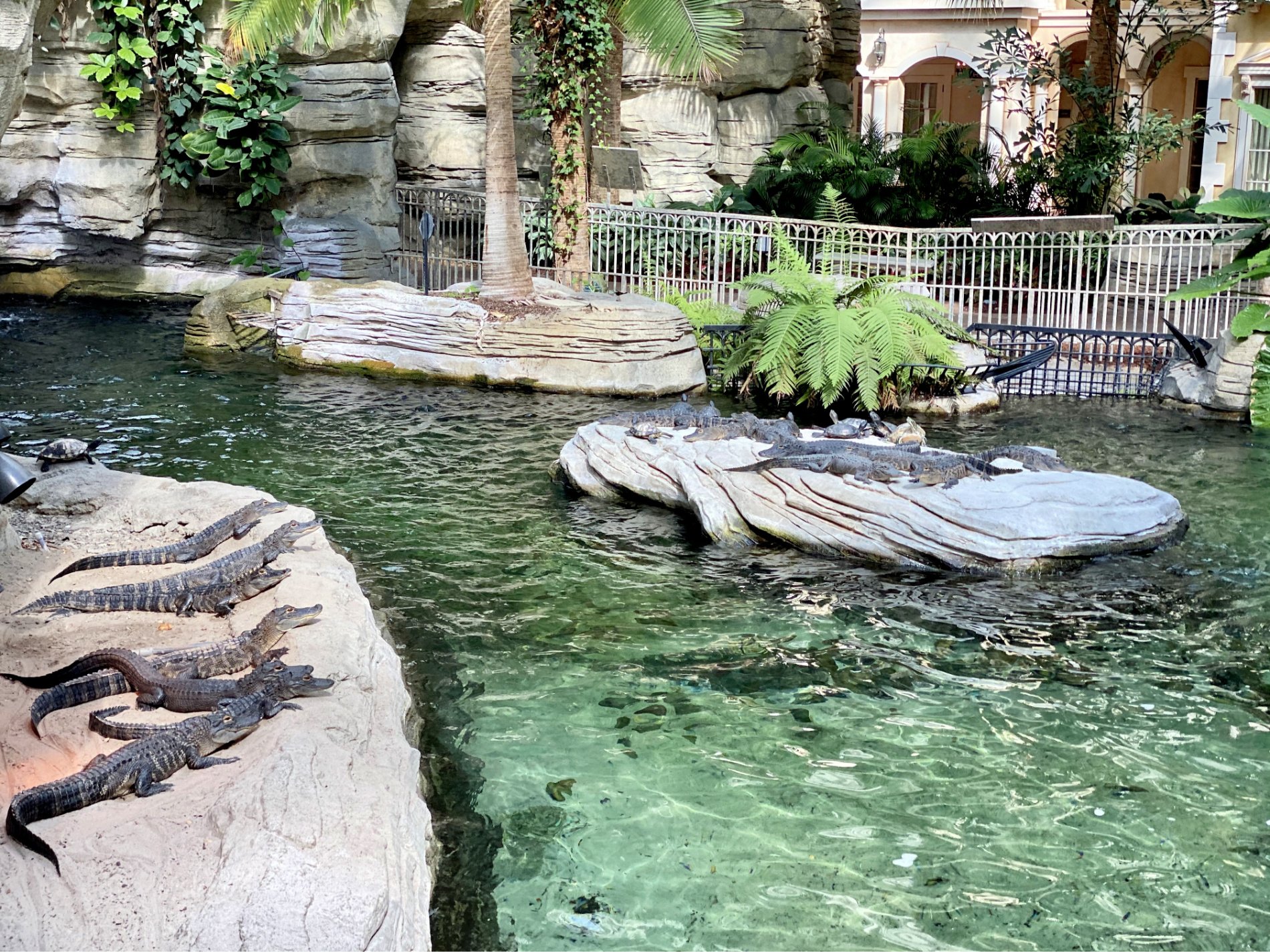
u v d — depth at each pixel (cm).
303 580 709
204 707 561
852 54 2753
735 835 583
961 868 559
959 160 2166
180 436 1252
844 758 659
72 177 1892
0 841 438
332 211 1967
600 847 569
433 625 823
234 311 1658
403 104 2134
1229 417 1416
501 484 1135
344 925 391
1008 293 1900
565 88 1731
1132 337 1541
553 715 703
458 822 585
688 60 1536
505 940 499
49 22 1800
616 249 1919
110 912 394
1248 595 877
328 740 508
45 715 555
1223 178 2441
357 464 1181
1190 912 528
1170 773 647
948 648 796
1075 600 869
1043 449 1029
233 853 420
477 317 1530
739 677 755
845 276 1694
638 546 979
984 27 3275
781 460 989
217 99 1867
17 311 1880
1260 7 2323
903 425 1066
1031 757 663
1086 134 2133
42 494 868
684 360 1532
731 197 2148
